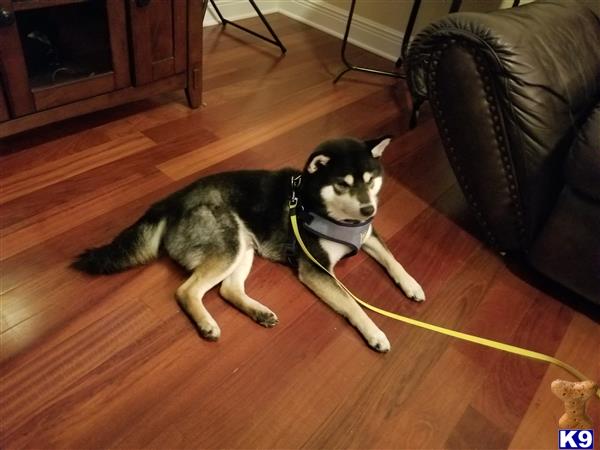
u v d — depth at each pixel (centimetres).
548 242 135
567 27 145
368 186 120
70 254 135
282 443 99
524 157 131
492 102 132
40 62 174
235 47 285
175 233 126
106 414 100
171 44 191
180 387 106
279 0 346
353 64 285
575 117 134
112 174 169
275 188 131
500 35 127
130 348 113
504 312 136
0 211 146
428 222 167
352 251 133
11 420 97
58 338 113
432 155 206
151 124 201
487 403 111
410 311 132
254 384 109
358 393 110
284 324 124
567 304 141
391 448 100
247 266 134
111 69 178
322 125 218
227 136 200
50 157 172
